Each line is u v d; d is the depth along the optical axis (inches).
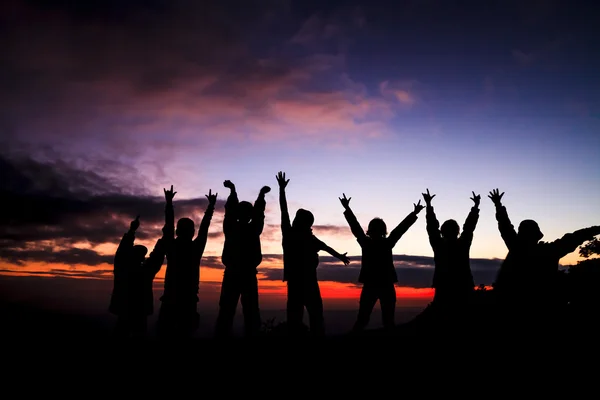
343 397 171.8
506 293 224.4
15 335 254.2
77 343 245.0
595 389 165.5
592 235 223.5
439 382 179.3
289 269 274.8
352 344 226.4
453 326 225.8
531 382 174.2
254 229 289.1
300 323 264.7
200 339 256.1
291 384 183.9
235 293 276.5
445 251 257.1
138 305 283.9
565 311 218.1
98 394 178.5
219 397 175.2
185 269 287.7
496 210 253.8
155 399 173.8
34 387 182.9
